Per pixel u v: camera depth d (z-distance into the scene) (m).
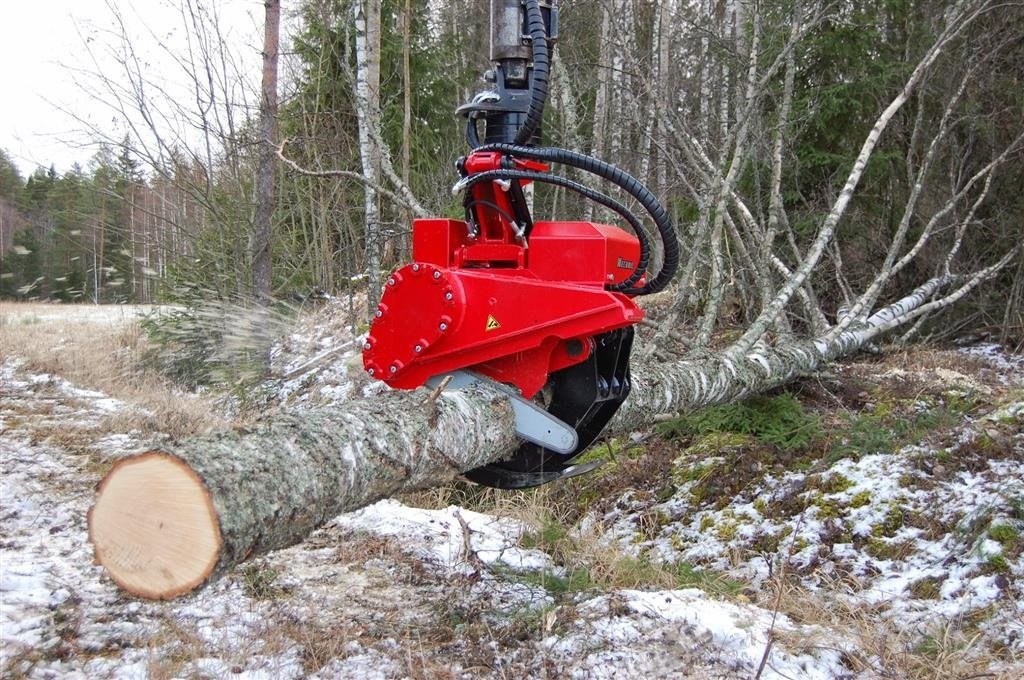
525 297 2.92
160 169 9.65
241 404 8.20
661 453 5.80
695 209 9.36
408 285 3.10
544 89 3.08
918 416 5.36
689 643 3.01
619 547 4.59
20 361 8.82
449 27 16.53
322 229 11.92
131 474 2.16
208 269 9.99
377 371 3.20
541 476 3.29
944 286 8.62
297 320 10.36
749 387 5.18
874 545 4.17
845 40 8.94
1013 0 7.97
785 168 9.04
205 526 2.09
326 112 11.10
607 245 2.93
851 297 8.52
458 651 3.10
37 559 3.78
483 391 3.07
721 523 4.85
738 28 8.80
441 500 5.43
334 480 2.47
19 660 2.86
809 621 3.34
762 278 6.86
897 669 2.94
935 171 8.84
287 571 3.86
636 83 8.87
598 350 3.17
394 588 3.73
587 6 10.16
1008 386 6.34
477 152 3.21
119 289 15.55
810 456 5.24
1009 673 2.86
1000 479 4.17
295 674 2.89
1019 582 3.41
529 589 3.72
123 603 3.38
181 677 2.79
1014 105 8.35
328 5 11.16
